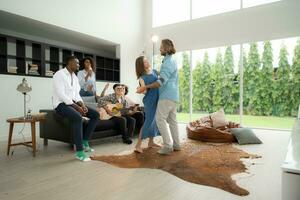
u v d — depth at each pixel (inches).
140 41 294.4
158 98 114.6
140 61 114.7
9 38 175.8
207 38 246.8
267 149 124.6
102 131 136.3
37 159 105.6
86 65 162.6
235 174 83.7
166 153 111.7
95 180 79.1
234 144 138.1
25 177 82.0
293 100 213.9
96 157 107.6
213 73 250.7
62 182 77.3
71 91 112.7
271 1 212.4
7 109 164.2
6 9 162.6
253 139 140.7
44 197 65.9
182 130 202.8
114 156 109.3
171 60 112.7
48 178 81.0
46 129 134.4
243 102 233.0
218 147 128.5
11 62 183.9
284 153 115.1
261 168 90.8
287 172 41.8
